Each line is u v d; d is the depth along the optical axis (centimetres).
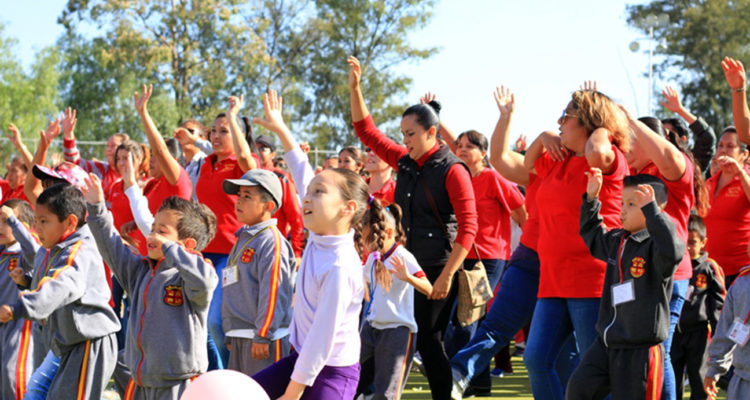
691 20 4506
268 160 904
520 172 609
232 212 672
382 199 848
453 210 586
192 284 452
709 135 761
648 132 492
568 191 489
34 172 595
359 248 544
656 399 446
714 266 670
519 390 761
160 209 475
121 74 4538
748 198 723
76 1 4272
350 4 4725
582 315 487
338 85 4825
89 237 507
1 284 604
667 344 498
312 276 378
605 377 459
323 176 382
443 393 582
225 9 4475
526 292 622
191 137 853
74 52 4734
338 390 376
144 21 4447
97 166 978
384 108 4841
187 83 4569
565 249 491
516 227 1005
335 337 370
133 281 481
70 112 877
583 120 486
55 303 473
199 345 469
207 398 335
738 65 731
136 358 470
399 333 536
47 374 518
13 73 4712
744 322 492
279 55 4922
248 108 4697
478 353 614
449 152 589
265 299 506
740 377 493
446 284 567
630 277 446
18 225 590
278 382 389
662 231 431
